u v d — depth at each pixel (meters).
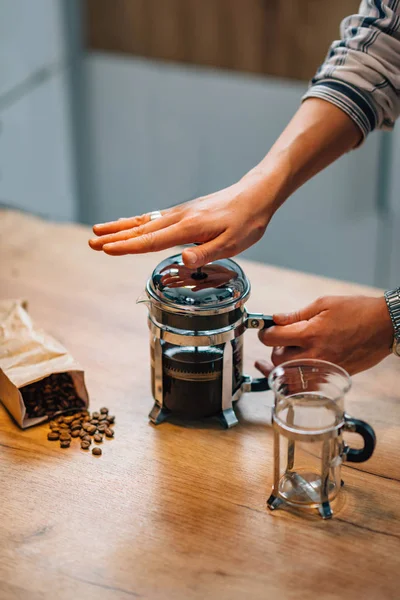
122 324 1.36
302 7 1.96
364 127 1.21
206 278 1.05
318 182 2.15
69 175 2.40
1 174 2.20
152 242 1.04
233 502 0.99
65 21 2.20
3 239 1.66
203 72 2.15
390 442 1.09
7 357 1.14
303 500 0.97
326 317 1.08
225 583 0.87
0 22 2.03
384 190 2.08
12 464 1.06
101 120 2.34
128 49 2.21
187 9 2.09
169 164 2.31
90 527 0.95
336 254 2.25
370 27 1.19
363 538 0.93
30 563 0.90
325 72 1.22
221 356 1.07
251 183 1.13
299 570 0.89
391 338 1.09
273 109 2.12
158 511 0.98
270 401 1.19
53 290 1.46
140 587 0.87
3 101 2.13
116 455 1.08
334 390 0.97
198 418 1.13
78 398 1.16
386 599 0.85
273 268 1.52
